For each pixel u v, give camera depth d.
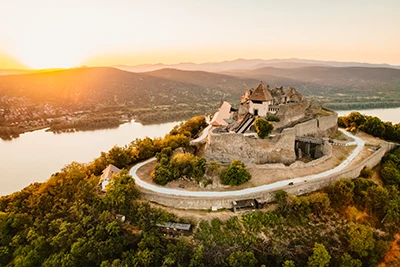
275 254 56.28
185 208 65.56
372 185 71.00
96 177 78.62
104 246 57.53
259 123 82.44
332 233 61.16
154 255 56.44
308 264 53.94
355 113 118.25
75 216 66.12
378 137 106.38
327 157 82.81
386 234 64.88
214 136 83.81
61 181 74.38
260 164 79.81
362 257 59.28
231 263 53.03
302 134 92.00
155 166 81.50
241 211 63.78
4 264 63.03
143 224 60.94
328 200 63.75
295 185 67.56
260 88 99.81
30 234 63.19
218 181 71.56
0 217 67.38
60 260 56.97
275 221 61.41
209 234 59.22
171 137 98.44
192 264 53.78
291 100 111.69
